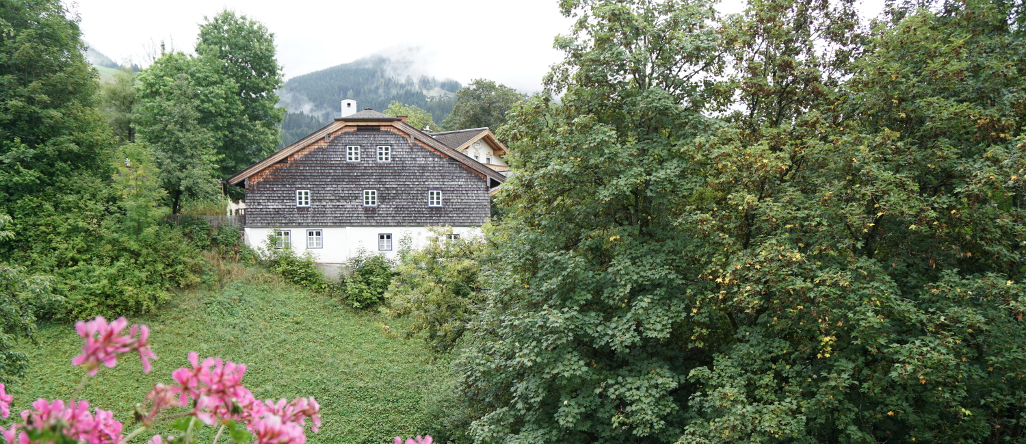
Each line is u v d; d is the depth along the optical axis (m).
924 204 10.40
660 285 13.29
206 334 25.33
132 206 26.56
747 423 10.15
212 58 37.53
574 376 12.89
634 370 13.04
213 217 32.72
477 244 20.88
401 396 22.72
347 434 20.08
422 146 33.97
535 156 14.95
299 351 25.50
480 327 16.78
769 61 14.46
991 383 10.83
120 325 1.88
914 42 12.45
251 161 40.28
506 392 15.92
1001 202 12.41
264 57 41.25
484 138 47.59
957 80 11.66
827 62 15.26
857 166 11.27
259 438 2.11
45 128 26.55
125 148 27.48
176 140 32.06
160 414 2.25
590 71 13.98
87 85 28.39
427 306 19.86
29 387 20.05
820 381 11.40
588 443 13.81
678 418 12.68
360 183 33.59
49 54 26.59
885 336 10.26
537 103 15.05
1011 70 11.52
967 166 10.61
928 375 9.64
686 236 13.51
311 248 33.28
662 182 12.62
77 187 27.16
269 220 32.81
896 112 12.25
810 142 11.59
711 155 11.79
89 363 1.82
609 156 12.95
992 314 10.45
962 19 13.05
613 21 14.03
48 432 1.86
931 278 11.97
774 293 11.55
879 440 11.91
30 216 26.09
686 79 14.62
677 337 14.25
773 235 11.92
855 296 10.35
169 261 27.72
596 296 14.35
